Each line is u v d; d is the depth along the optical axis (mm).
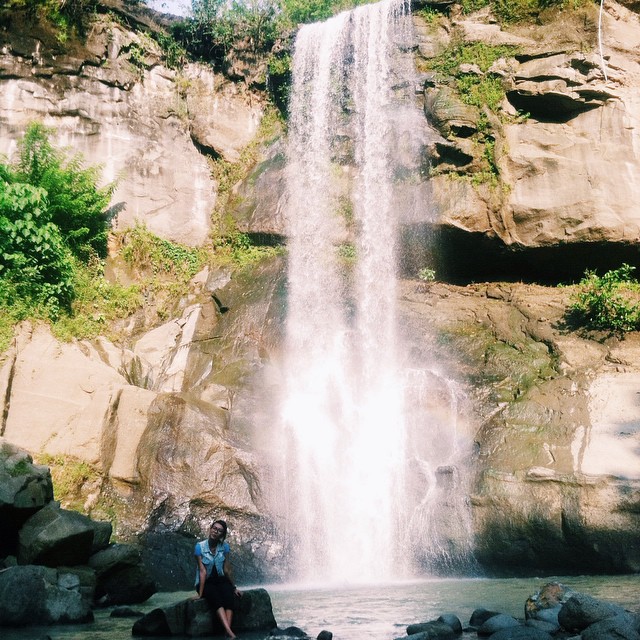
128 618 8117
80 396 13672
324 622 7375
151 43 20094
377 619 7520
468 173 17297
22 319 14375
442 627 6531
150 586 9469
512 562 11305
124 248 18125
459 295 17312
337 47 19891
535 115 17406
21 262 14891
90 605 8625
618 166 16406
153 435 13227
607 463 11820
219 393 14664
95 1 19078
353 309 17094
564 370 14328
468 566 11461
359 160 18719
